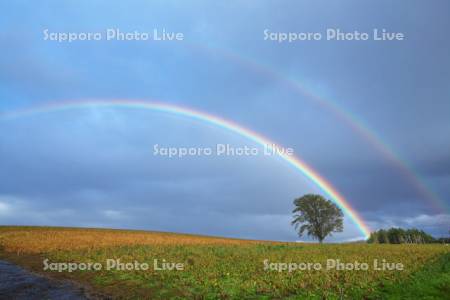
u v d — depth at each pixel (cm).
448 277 2727
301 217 9000
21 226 8400
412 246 6197
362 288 2467
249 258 4069
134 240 6331
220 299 2294
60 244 5122
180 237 8106
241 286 2575
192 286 2616
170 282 2739
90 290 2623
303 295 2328
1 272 3253
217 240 7888
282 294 2388
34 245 4925
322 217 8875
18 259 3975
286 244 6397
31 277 3050
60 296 2477
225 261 3809
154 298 2370
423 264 3491
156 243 5966
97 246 5072
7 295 2531
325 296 2280
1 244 4947
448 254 4366
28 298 2458
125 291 2562
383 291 2402
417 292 2328
